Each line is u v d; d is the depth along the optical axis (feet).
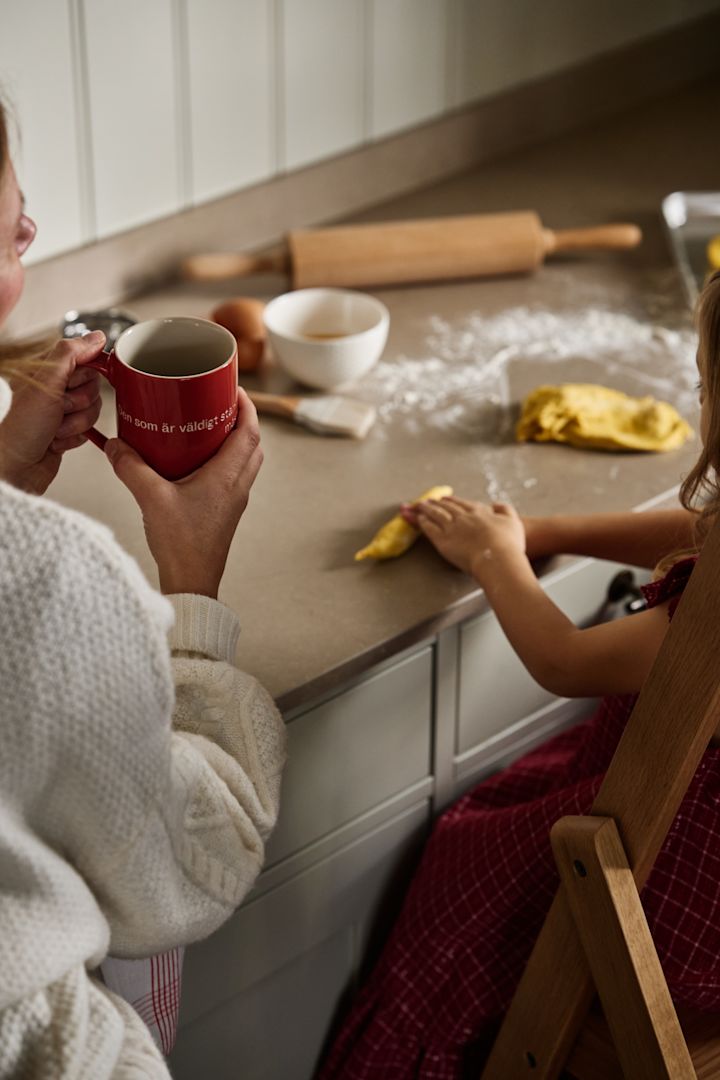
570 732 4.46
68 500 4.04
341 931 4.23
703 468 3.21
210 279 5.16
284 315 4.71
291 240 5.15
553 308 5.22
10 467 2.85
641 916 3.14
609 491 4.12
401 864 4.25
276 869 3.81
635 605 4.29
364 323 4.71
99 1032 2.40
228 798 2.73
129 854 2.37
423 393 4.64
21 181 4.80
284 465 4.23
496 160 6.44
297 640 3.48
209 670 2.84
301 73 5.50
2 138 2.32
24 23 4.54
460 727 4.11
